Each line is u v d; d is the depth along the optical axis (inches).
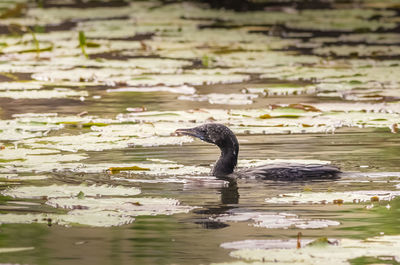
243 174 474.6
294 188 441.1
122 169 483.8
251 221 380.2
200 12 1567.4
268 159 511.8
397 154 519.8
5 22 1389.0
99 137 570.6
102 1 1780.3
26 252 336.2
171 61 983.0
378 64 966.4
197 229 367.6
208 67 962.7
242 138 580.7
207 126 501.0
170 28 1338.6
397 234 350.9
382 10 1612.9
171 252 334.0
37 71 910.4
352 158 510.9
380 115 644.7
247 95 768.9
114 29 1311.5
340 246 329.1
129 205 401.7
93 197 419.2
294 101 743.1
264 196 426.3
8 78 877.8
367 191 426.3
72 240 354.6
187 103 743.1
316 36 1273.4
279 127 610.9
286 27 1373.0
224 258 321.4
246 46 1136.2
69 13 1536.7
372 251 320.2
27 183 448.8
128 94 798.5
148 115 658.8
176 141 562.9
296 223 370.3
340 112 666.2
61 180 456.4
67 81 860.0
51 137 573.3
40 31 1264.8
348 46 1151.0
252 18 1486.2
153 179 464.8
